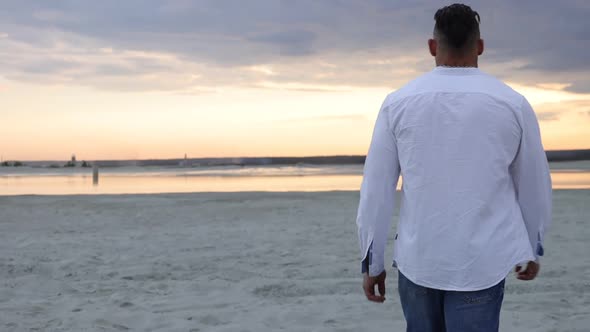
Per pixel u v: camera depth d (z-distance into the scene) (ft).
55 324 14.08
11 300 16.51
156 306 15.74
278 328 13.69
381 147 6.89
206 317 14.60
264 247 25.58
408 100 6.74
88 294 17.20
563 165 250.16
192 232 30.71
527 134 6.59
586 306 15.34
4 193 69.97
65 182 105.81
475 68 6.83
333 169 217.15
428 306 6.73
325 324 14.01
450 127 6.53
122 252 24.36
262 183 95.96
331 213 39.91
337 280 18.80
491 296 6.41
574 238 27.40
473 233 6.41
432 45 7.26
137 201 50.78
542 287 17.49
